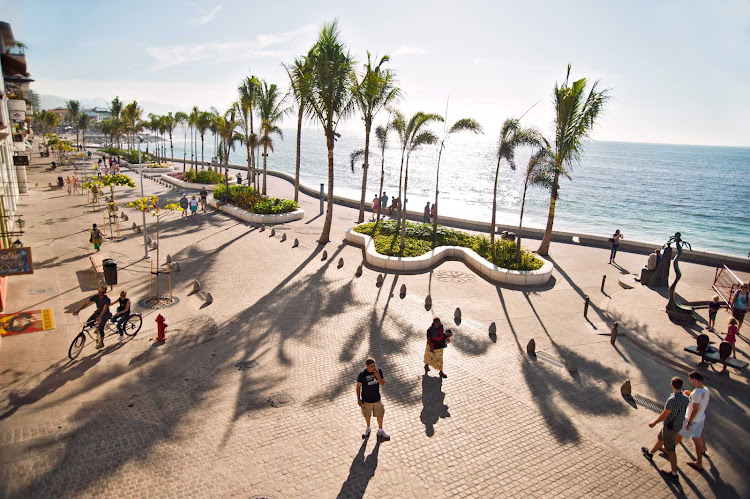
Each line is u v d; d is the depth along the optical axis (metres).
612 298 16.59
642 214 56.12
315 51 21.98
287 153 157.75
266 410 9.10
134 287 16.08
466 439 8.50
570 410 9.64
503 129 21.34
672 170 137.50
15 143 29.14
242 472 7.33
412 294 16.59
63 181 43.91
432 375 10.90
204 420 8.67
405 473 7.51
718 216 56.94
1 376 9.98
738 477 7.78
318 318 13.94
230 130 42.12
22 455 7.49
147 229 25.52
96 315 11.46
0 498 6.56
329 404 9.44
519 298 16.67
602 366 11.70
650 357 12.27
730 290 15.53
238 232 25.58
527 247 25.00
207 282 16.89
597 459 8.10
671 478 7.64
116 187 41.75
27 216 27.78
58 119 121.31
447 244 23.23
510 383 10.68
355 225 28.59
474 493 7.13
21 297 14.73
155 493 6.80
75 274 17.30
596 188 83.62
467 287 17.69
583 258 22.98
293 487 7.07
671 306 14.77
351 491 7.04
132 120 75.75
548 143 21.77
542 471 7.72
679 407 7.54
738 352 12.22
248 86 38.00
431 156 181.00
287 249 22.16
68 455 7.54
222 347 11.80
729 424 9.34
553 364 11.70
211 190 42.62
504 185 85.50
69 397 9.27
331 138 22.70
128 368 10.56
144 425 8.44
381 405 8.26
